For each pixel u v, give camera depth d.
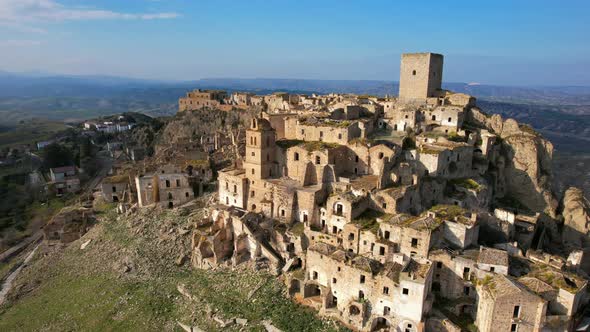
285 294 81.44
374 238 77.25
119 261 103.25
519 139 112.12
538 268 70.00
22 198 180.88
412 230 73.00
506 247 78.44
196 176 132.00
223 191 113.31
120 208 126.06
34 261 120.94
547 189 110.44
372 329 70.25
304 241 89.94
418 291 66.12
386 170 91.31
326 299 75.69
